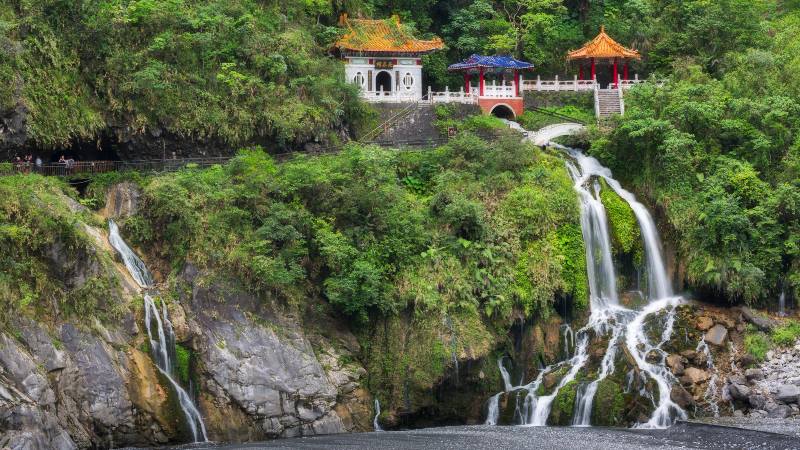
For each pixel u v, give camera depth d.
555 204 60.75
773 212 62.06
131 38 61.41
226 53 64.19
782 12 85.19
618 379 53.47
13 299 45.72
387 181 59.53
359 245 55.84
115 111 59.28
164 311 49.91
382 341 54.62
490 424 53.38
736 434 46.66
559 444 45.59
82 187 55.62
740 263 60.06
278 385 50.41
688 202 63.19
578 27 84.00
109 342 47.81
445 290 55.78
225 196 54.50
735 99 67.31
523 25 82.81
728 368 55.19
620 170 67.19
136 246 53.34
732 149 66.50
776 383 53.88
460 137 64.25
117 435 46.75
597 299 60.66
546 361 57.28
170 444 47.75
